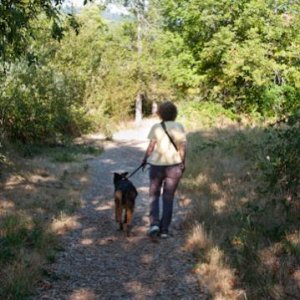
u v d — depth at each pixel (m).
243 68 18.28
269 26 18.72
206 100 20.94
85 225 7.03
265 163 8.74
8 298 4.42
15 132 14.77
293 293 4.46
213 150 12.44
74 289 4.84
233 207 7.28
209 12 19.03
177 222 7.18
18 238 5.85
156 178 6.50
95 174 11.32
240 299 4.51
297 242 5.55
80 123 19.58
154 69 27.08
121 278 5.15
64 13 8.05
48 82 16.31
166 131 6.48
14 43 8.06
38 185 9.31
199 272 5.24
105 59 24.58
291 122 6.83
